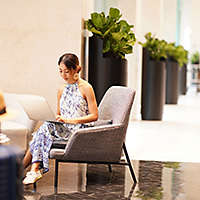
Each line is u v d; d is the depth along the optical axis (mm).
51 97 6824
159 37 12281
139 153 6762
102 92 7094
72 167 5695
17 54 6816
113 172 5492
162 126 10023
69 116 5000
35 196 4387
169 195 4590
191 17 25922
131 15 9977
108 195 4508
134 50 10500
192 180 5242
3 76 6828
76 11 6754
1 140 4254
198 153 6949
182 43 24266
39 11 6773
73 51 6770
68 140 4797
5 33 6797
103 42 7090
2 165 1893
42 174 4770
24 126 5148
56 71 6805
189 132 9234
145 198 4457
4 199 1894
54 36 6785
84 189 4695
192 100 18312
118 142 4785
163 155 6688
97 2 9625
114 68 7094
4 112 3082
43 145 4715
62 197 4391
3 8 6773
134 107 10898
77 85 5000
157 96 11023
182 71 21172
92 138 4641
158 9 12242
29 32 6789
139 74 10828
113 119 4957
